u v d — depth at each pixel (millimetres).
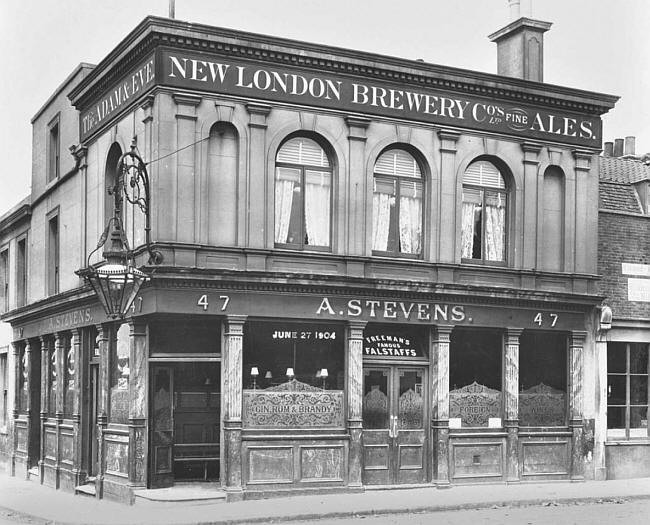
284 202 18109
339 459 17922
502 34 21516
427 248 19109
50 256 23500
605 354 20719
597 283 20828
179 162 17000
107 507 16672
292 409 17797
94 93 19891
